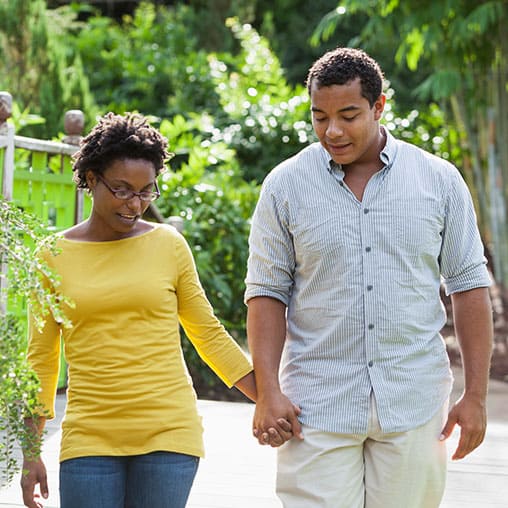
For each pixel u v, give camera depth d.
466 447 5.36
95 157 4.84
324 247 5.24
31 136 15.57
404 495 5.31
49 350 5.04
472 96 19.42
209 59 22.70
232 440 9.76
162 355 4.89
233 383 5.25
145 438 4.82
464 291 5.42
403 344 5.25
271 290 5.42
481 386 5.35
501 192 19.80
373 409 5.23
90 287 4.86
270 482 8.37
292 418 5.26
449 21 17.34
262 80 22.48
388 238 5.21
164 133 15.98
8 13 15.75
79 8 25.61
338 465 5.26
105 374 4.82
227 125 20.95
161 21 28.70
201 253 14.07
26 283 4.45
